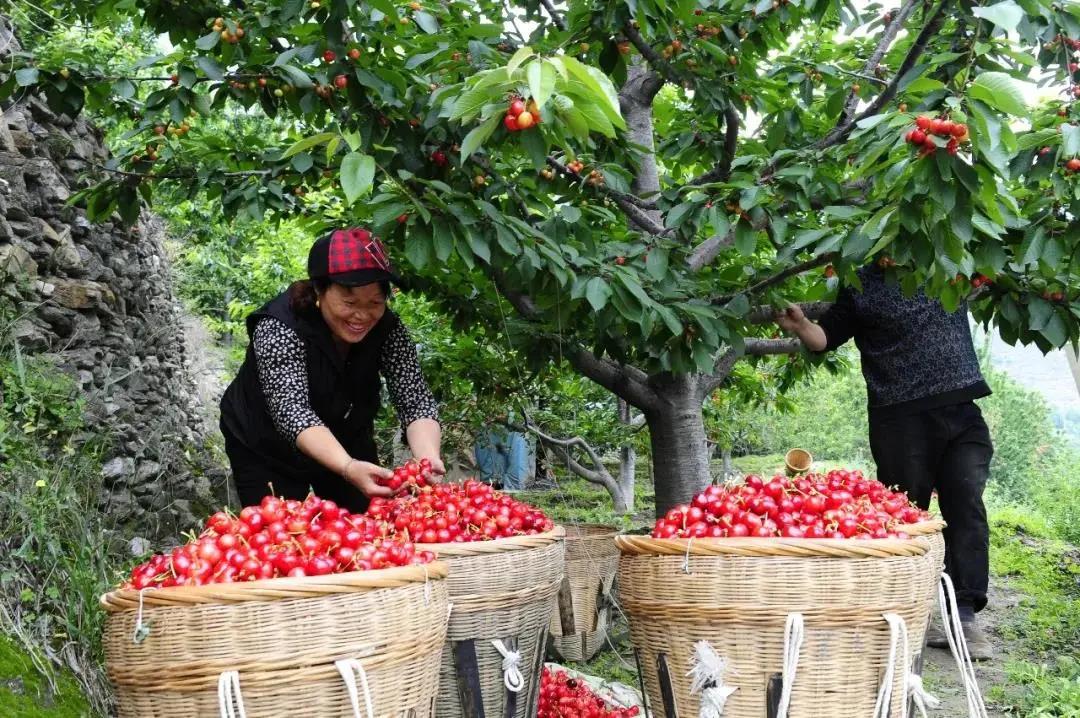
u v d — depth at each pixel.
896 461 4.05
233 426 3.13
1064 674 3.91
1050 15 3.03
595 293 3.00
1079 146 2.35
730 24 3.69
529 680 2.52
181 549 1.96
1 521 2.86
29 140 4.40
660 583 2.23
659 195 4.07
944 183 2.19
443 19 3.26
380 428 6.48
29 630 2.56
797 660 2.10
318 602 1.77
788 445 12.69
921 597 2.25
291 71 2.85
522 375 5.70
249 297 11.07
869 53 4.54
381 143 3.03
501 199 3.39
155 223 7.36
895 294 3.97
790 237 3.47
